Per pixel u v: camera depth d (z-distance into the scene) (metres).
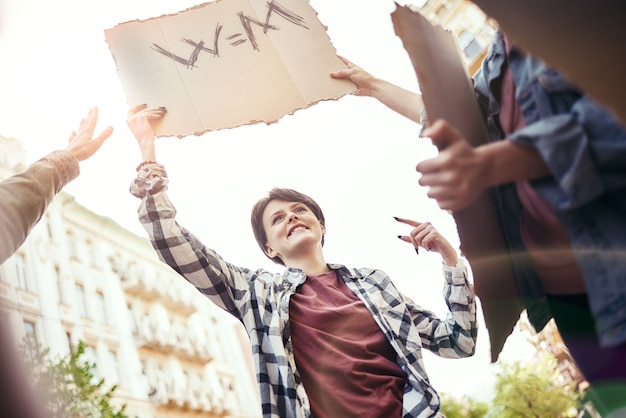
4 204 1.34
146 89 1.52
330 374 1.33
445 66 1.10
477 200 1.04
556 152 0.78
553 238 0.99
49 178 1.44
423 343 1.50
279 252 1.66
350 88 1.52
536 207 0.98
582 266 0.83
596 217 0.82
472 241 1.06
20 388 1.60
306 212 1.68
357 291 1.49
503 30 0.86
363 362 1.33
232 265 1.50
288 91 1.51
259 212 1.71
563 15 0.80
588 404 1.07
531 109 0.93
